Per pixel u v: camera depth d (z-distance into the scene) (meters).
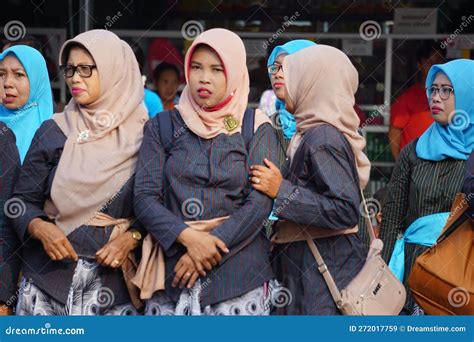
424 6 18.22
